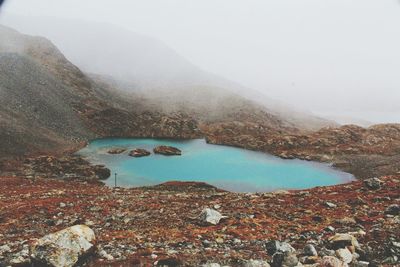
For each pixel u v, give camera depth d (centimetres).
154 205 4019
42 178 7169
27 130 11050
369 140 14862
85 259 1873
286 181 9150
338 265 1700
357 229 2712
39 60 19225
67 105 15488
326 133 15600
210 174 9388
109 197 4666
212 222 3103
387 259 1925
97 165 9081
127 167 9575
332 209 3669
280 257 1783
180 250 2236
